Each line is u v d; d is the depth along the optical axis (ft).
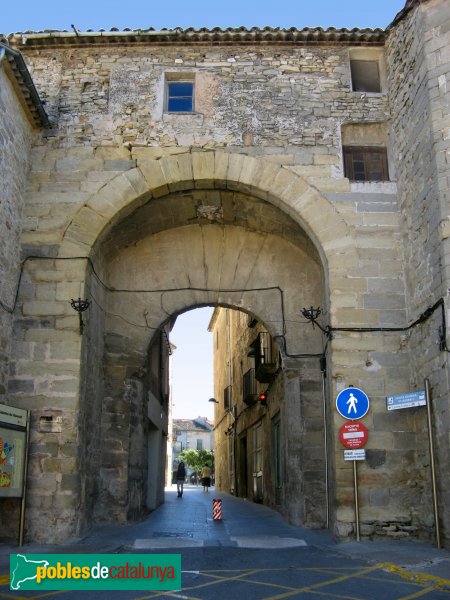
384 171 40.50
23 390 35.12
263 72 41.75
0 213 34.27
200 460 209.87
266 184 39.29
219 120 40.65
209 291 45.14
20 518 32.53
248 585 22.80
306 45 42.37
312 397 42.60
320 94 41.34
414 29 36.50
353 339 36.29
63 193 38.78
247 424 76.23
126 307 44.60
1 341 34.37
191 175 39.47
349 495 33.99
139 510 44.45
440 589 21.99
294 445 42.34
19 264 37.19
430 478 32.45
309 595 21.18
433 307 32.14
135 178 39.27
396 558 27.63
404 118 37.86
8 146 35.58
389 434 34.83
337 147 40.11
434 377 32.27
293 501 41.81
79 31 41.50
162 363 66.90
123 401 42.96
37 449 34.19
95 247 38.68
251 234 45.83
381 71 42.29
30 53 42.27
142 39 41.83
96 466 40.52
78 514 34.60
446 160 32.42
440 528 30.94
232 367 92.63
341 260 37.73
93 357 39.91
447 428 30.40
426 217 33.99
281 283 45.01
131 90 41.22
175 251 45.62
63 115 40.47
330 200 38.93
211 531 38.29
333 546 31.65
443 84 33.53
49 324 36.19
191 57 42.16
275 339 44.32
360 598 20.68
